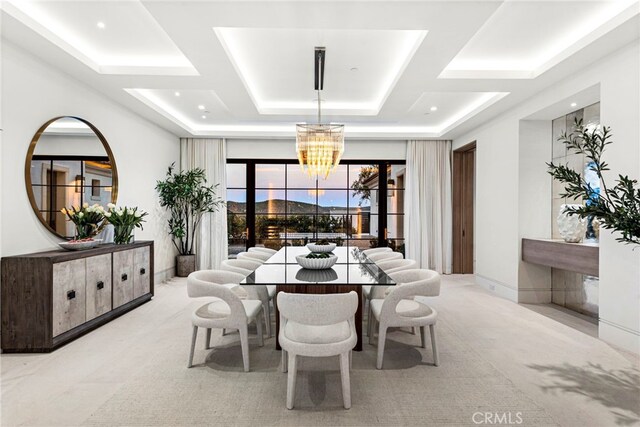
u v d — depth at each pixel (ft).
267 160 22.95
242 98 15.20
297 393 7.89
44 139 11.38
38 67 11.14
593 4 9.16
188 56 11.13
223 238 22.43
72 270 10.87
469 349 10.42
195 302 15.49
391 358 9.78
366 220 23.48
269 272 10.27
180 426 6.68
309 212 23.36
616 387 8.15
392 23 9.20
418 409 7.28
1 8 8.59
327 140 12.69
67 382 8.34
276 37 11.02
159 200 19.49
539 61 12.62
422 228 22.86
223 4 8.36
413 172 22.82
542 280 15.78
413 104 16.61
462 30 9.52
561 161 15.14
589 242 13.64
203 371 8.93
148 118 17.81
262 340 10.62
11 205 10.29
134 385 8.20
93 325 11.79
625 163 10.21
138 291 14.80
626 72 10.15
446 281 20.61
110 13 9.70
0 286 9.90
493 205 17.81
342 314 7.23
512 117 16.10
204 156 22.34
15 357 9.71
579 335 11.59
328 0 8.21
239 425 6.72
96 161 13.94
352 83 14.84
